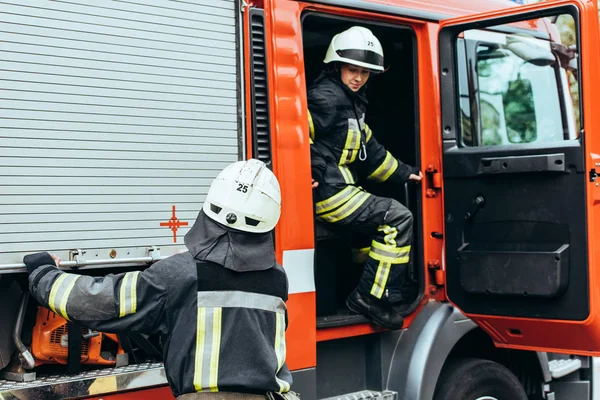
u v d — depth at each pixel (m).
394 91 4.78
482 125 4.46
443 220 4.35
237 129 3.57
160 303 2.69
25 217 2.92
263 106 3.71
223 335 2.69
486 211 4.14
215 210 2.80
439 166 4.46
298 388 3.73
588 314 3.78
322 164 4.05
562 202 3.86
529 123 4.64
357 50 4.03
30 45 2.97
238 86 3.59
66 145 3.04
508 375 4.60
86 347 3.26
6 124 2.90
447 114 4.32
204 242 2.77
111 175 3.15
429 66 4.48
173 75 3.37
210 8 3.51
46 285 2.69
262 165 2.90
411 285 4.52
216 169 3.49
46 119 2.99
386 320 4.14
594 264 3.77
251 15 3.68
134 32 3.25
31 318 3.23
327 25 4.40
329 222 4.12
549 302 3.92
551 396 4.92
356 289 4.20
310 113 4.04
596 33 3.81
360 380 4.32
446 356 4.29
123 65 3.21
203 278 2.70
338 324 4.02
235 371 2.67
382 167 4.29
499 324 4.17
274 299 2.83
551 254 3.85
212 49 3.51
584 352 3.98
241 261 2.77
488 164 4.09
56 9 3.04
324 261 4.34
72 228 3.03
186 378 2.66
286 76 3.77
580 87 3.79
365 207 4.10
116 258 3.14
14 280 3.10
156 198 3.28
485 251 4.11
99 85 3.14
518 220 4.01
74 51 3.08
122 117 3.20
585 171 3.77
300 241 3.76
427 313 4.37
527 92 4.64
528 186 3.97
